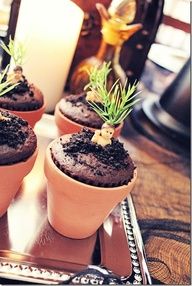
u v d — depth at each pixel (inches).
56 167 9.1
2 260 8.6
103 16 15.1
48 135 13.8
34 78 14.8
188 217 13.3
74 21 14.3
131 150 16.4
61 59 14.7
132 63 16.6
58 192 9.2
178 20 20.3
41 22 13.7
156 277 10.3
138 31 16.0
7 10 16.9
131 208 11.9
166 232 12.2
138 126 18.3
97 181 8.9
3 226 9.7
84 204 9.2
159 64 21.5
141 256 10.2
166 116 18.3
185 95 17.7
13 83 11.4
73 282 8.3
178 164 16.7
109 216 11.3
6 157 8.6
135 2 14.9
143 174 15.0
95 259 9.7
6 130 9.1
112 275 8.7
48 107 15.7
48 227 10.3
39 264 8.9
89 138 10.2
